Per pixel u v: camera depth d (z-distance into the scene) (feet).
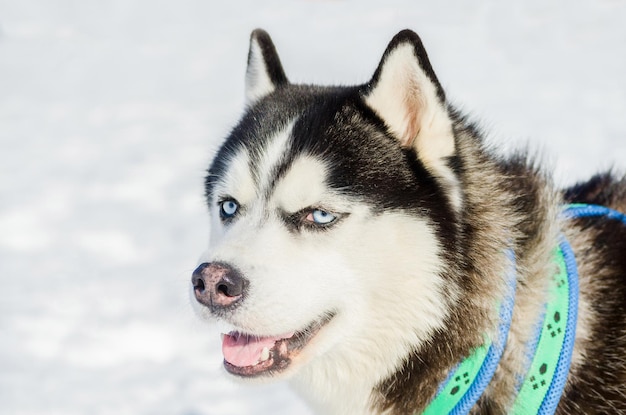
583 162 25.43
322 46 48.14
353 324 9.31
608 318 9.24
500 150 10.24
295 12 61.46
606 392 9.08
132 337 17.72
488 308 9.07
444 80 38.42
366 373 9.53
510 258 9.19
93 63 48.70
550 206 9.63
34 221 24.57
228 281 8.84
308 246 9.21
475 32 49.47
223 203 10.13
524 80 37.88
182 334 17.85
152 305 19.08
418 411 9.39
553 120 30.86
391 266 9.19
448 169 9.39
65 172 29.14
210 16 62.59
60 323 18.33
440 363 9.20
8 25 60.85
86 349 17.29
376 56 44.65
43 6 66.69
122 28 59.88
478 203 9.50
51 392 15.72
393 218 9.18
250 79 11.53
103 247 22.63
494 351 8.99
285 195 9.39
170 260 21.58
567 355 8.83
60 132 34.55
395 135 9.59
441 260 9.14
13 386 15.87
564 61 41.34
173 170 29.07
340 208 9.23
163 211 25.18
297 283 9.02
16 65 48.62
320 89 10.92
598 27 48.21
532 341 8.97
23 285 20.30
